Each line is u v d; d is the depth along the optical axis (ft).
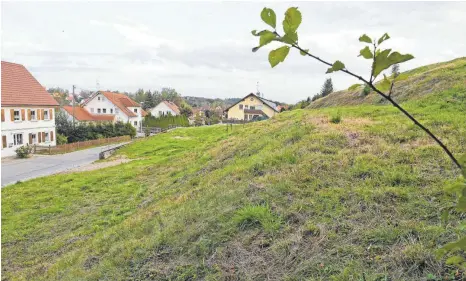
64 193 32.22
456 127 18.53
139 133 141.38
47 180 40.24
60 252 17.94
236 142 31.19
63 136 93.50
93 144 93.09
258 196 13.88
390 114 25.43
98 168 47.60
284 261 9.78
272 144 22.43
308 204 12.38
